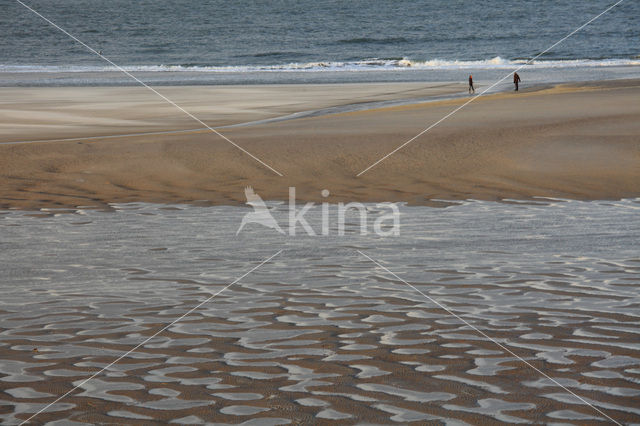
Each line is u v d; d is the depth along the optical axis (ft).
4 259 23.82
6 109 84.79
